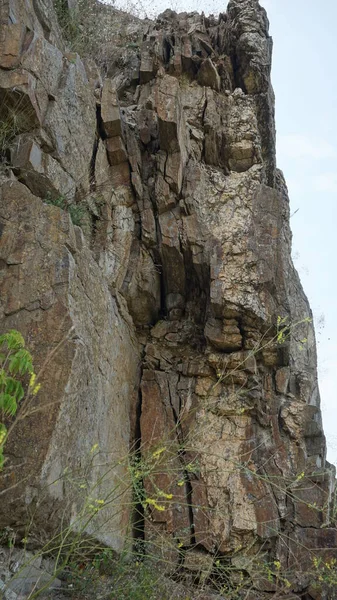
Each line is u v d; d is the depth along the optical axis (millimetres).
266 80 9414
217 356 7582
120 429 6945
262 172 8695
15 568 4844
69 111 7148
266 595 6699
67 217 5938
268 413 7594
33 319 5508
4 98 6453
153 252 7965
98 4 10492
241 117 8852
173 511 6891
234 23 9664
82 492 5422
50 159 6680
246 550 6758
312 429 7625
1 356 4648
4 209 5930
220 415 7410
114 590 5242
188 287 8109
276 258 7867
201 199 8086
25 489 4863
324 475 7332
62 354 5340
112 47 9992
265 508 6977
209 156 8672
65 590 5262
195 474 7113
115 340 7020
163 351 7895
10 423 5043
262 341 7629
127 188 8023
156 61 9289
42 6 7480
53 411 5109
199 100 8977
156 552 6641
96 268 6531
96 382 6105
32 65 6602
